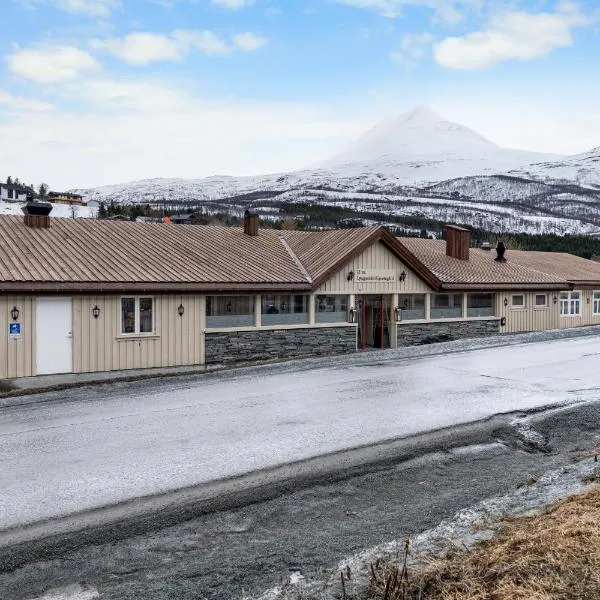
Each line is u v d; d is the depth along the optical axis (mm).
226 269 20781
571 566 5191
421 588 5156
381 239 23547
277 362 19719
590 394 14352
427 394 14500
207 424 11812
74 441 10688
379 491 8500
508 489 8461
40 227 20625
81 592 5879
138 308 18250
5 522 7355
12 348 16141
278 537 7070
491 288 26688
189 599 5727
